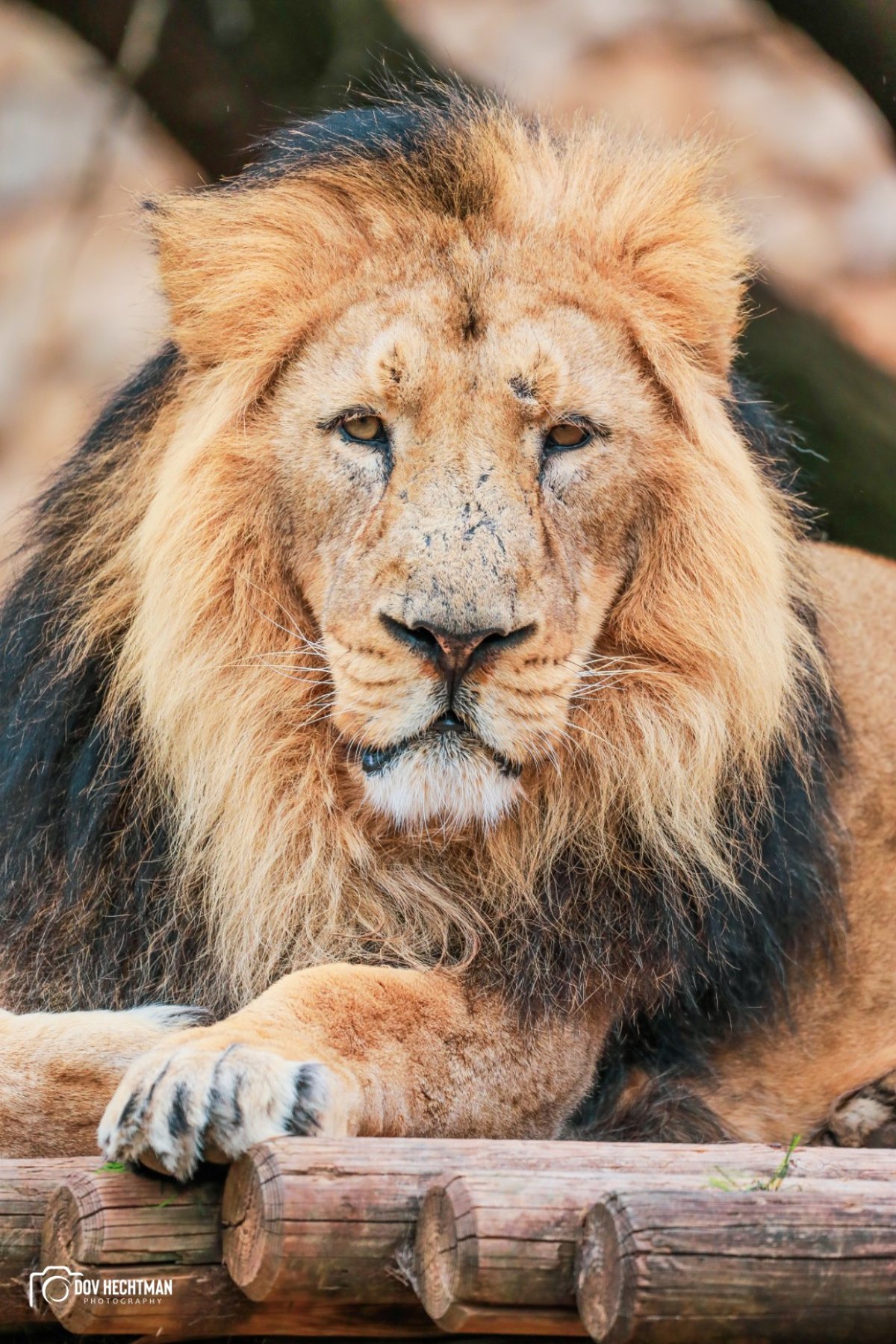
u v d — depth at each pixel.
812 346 11.39
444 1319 4.38
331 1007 5.53
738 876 6.57
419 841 6.28
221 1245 4.68
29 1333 5.07
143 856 6.41
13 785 6.63
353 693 5.92
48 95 25.77
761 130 24.34
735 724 6.43
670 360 6.43
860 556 8.45
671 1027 6.83
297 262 6.39
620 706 6.37
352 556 6.02
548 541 6.02
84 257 23.69
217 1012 6.29
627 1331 4.15
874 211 23.41
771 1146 5.31
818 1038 7.17
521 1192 4.40
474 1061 5.85
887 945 7.31
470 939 6.11
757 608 6.39
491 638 5.78
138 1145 4.68
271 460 6.27
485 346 6.09
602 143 6.81
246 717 6.27
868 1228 4.34
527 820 6.30
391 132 6.59
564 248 6.39
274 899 6.28
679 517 6.42
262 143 7.19
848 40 9.40
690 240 6.62
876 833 7.45
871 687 7.71
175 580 6.22
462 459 5.96
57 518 6.85
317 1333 4.71
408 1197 4.57
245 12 11.16
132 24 10.65
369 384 6.07
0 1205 4.88
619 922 6.35
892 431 11.32
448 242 6.30
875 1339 4.34
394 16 11.45
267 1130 4.72
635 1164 4.95
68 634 6.57
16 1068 5.54
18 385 22.41
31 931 6.50
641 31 25.52
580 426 6.18
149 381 6.75
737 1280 4.20
